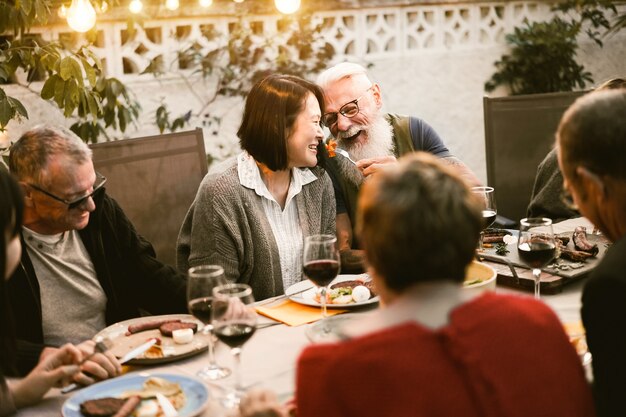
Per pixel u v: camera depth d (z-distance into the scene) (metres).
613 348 1.37
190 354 1.87
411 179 1.16
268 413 1.42
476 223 1.16
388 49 5.93
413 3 5.83
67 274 2.36
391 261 1.14
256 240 2.59
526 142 4.10
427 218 1.12
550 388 1.13
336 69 3.25
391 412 1.04
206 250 2.58
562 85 6.37
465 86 6.16
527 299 1.22
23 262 2.23
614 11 6.47
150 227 3.38
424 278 1.15
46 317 2.31
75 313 2.36
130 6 4.26
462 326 1.11
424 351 1.08
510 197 4.09
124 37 4.91
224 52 5.16
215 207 2.56
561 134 1.50
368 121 3.26
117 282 2.51
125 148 3.33
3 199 1.47
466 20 6.15
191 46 5.05
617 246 1.41
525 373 1.12
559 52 6.23
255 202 2.61
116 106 4.42
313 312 2.14
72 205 2.21
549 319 1.20
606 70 6.72
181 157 3.48
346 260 2.66
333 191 2.85
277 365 1.81
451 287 1.16
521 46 6.27
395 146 3.40
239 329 1.62
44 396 1.72
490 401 1.07
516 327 1.15
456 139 6.19
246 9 5.16
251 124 2.55
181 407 1.59
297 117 2.54
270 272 2.61
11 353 1.69
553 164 3.24
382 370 1.06
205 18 5.10
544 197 3.24
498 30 6.28
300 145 2.57
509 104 4.07
